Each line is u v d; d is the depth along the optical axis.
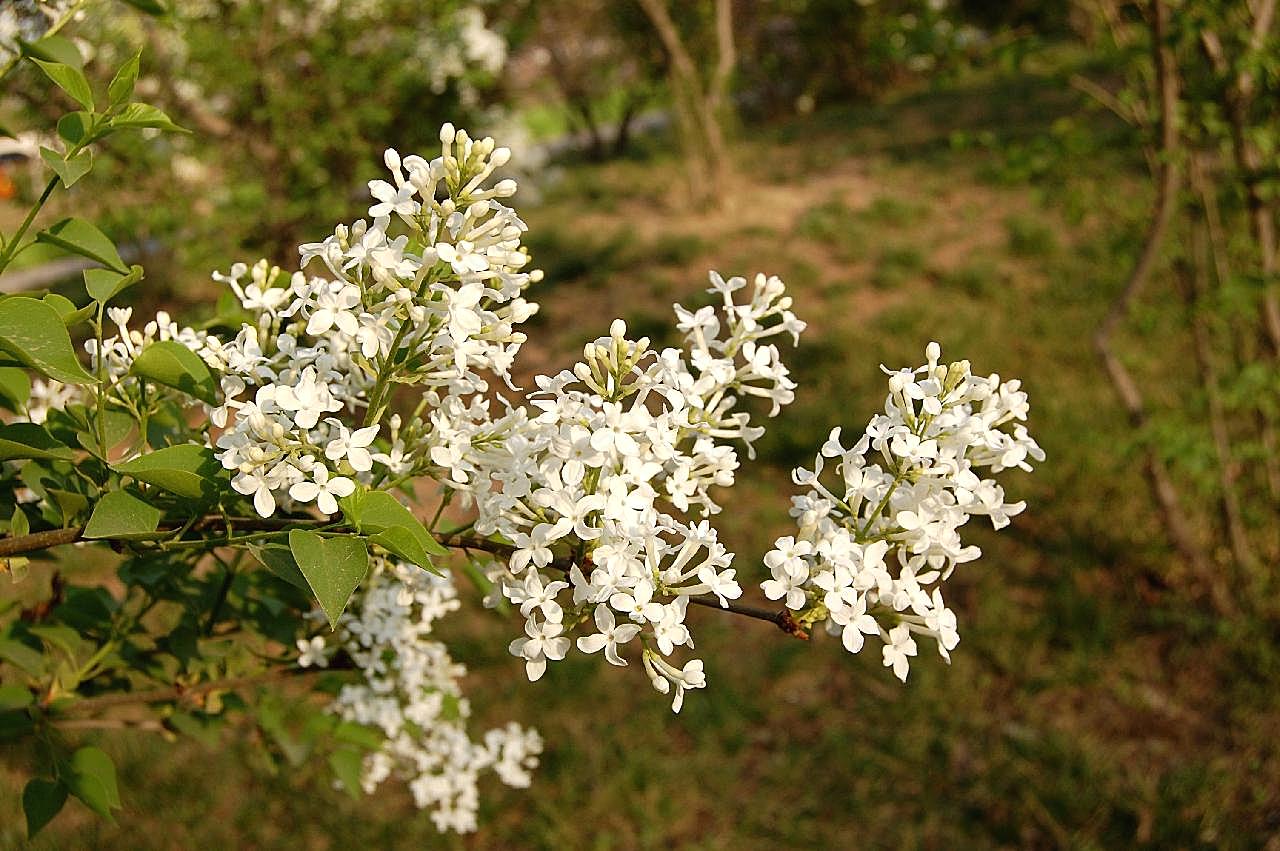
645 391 1.56
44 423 1.87
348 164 8.63
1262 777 4.68
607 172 15.35
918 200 12.16
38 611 2.34
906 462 1.53
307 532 1.38
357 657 2.39
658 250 11.37
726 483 1.63
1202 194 5.30
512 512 1.56
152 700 2.32
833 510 1.57
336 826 4.68
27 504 1.90
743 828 4.70
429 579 2.32
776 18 20.11
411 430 1.64
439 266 1.47
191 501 1.57
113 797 2.11
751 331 1.73
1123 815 4.55
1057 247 10.34
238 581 2.40
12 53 1.75
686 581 1.63
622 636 1.46
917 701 5.27
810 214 12.02
